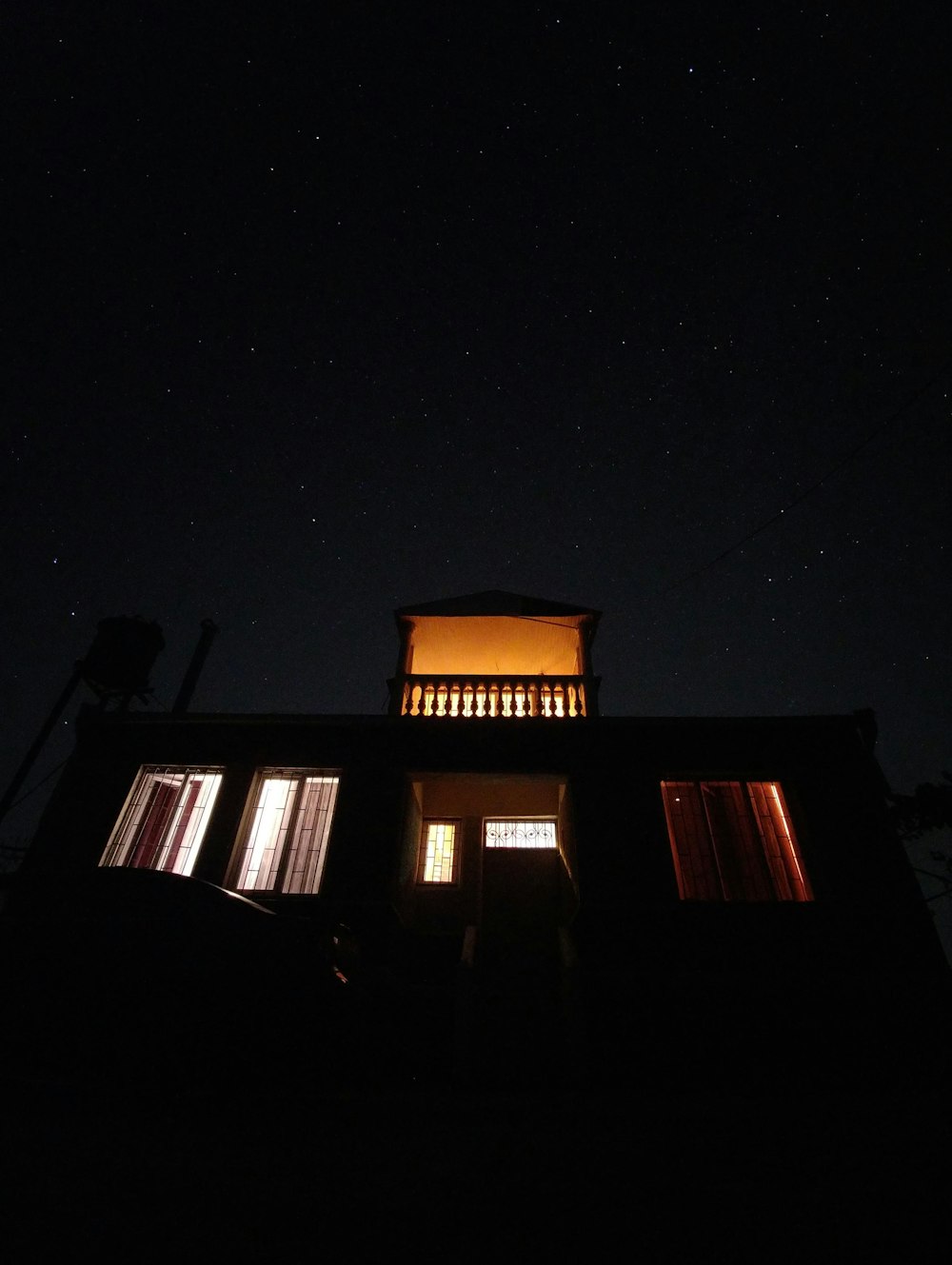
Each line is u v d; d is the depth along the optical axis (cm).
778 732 922
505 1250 230
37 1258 211
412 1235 240
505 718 949
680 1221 257
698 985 717
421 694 1062
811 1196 284
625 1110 465
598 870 809
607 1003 701
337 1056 530
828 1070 661
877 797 852
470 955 760
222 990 450
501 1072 605
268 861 859
